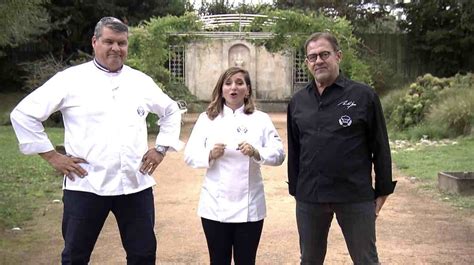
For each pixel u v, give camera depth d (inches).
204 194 155.5
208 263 203.5
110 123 143.4
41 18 757.9
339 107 138.8
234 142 152.0
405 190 330.0
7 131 661.3
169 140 151.6
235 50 1010.7
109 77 145.5
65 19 999.0
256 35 736.3
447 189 319.6
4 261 205.0
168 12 1157.1
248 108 155.1
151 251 149.6
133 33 685.3
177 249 219.9
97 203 143.9
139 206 148.2
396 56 1133.1
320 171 141.3
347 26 681.6
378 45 1128.8
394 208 283.4
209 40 757.9
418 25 1111.0
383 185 141.3
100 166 142.9
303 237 149.1
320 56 138.2
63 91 142.3
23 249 219.8
